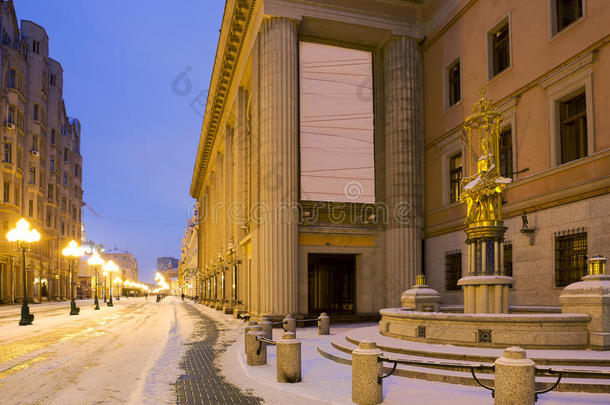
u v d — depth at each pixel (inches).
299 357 310.5
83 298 3415.4
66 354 444.5
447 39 786.8
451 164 775.7
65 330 714.2
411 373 307.9
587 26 522.0
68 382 313.9
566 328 321.1
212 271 1668.3
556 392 260.2
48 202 2393.0
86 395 276.2
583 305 325.7
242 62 973.8
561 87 554.3
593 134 508.7
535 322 323.9
